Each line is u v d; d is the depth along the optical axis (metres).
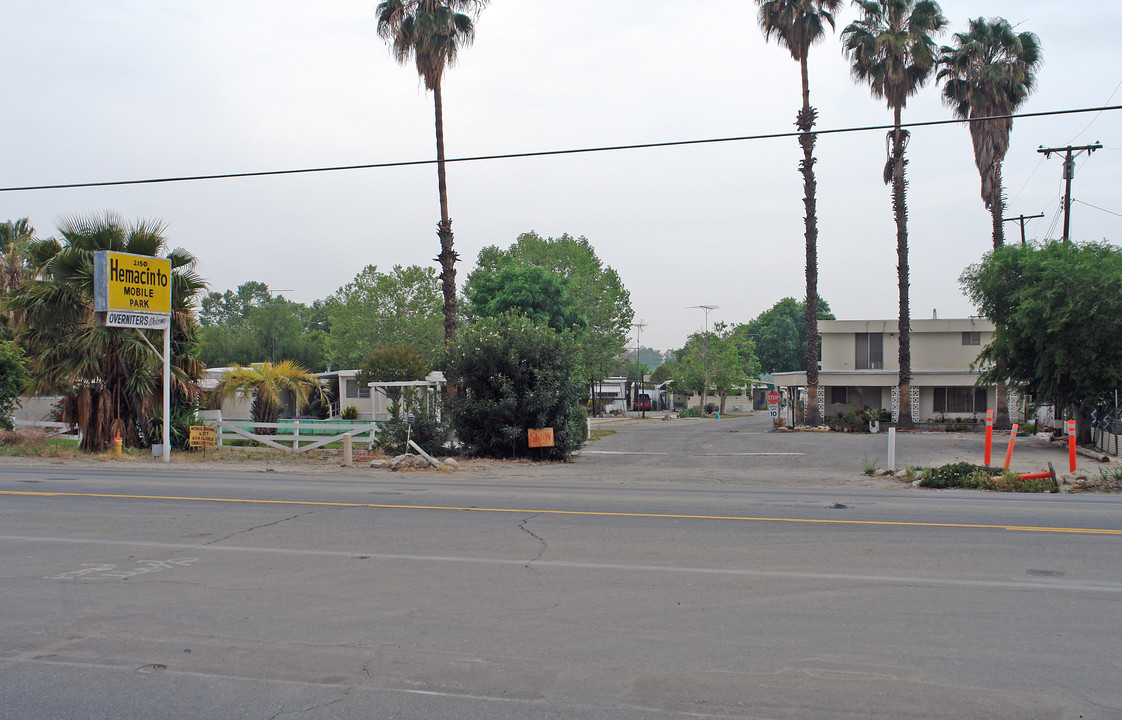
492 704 4.72
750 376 87.44
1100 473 17.00
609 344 57.31
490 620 6.31
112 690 4.96
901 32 34.62
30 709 4.70
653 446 27.28
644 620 6.31
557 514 11.28
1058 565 8.13
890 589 7.21
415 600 6.87
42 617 6.44
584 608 6.63
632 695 4.84
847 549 8.89
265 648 5.70
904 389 36.88
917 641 5.81
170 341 22.84
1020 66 34.38
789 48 34.94
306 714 4.60
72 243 21.69
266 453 23.30
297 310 96.69
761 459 22.88
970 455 23.36
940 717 4.54
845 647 5.68
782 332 100.31
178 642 5.84
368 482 16.06
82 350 21.16
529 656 5.51
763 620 6.30
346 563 8.23
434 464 19.89
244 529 10.11
